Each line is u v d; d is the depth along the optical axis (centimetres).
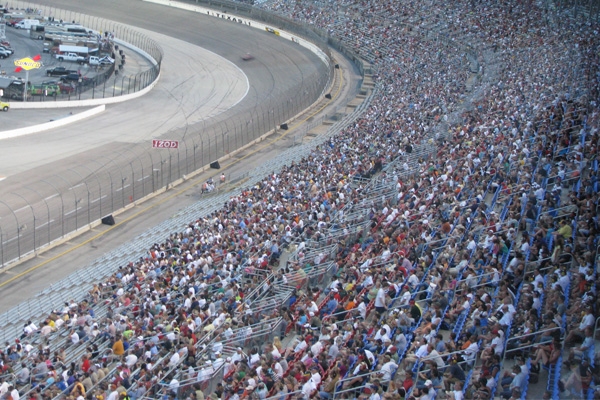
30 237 4350
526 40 8012
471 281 2533
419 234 3109
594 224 2659
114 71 9100
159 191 5353
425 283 2666
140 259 3728
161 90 8556
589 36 7538
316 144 6025
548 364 2033
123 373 2438
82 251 4353
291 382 2152
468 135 4712
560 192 3192
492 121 4819
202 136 6650
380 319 2527
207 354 2556
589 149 3566
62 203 4509
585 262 2392
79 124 6881
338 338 2366
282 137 7019
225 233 3816
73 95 7819
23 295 3812
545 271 2542
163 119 7325
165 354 2603
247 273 3194
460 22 9312
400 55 9169
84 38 9675
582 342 2067
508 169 3722
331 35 10681
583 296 2205
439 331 2381
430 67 8169
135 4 12575
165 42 10988
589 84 5191
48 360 2588
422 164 4316
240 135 6819
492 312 2366
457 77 7344
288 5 11925
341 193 4056
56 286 3766
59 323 3044
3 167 5422
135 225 4769
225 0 12575
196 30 11644
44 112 7131
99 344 2834
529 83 5841
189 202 5225
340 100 8438
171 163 5831
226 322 2716
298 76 9525
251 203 4338
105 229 4672
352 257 3016
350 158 4916
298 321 2653
